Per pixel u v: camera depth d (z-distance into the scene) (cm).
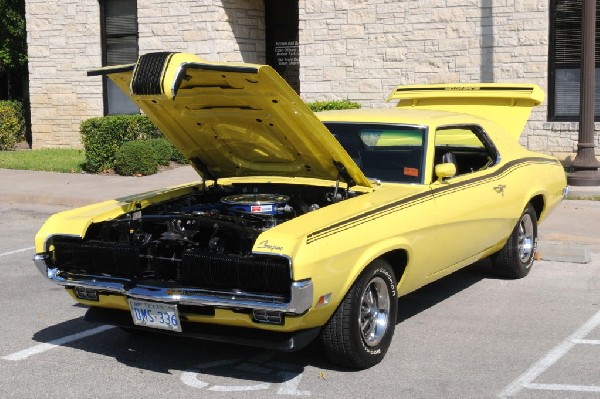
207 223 572
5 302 767
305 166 663
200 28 1700
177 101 613
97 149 1531
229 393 540
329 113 736
